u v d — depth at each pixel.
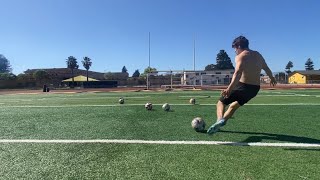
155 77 54.41
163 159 3.86
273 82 5.57
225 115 5.06
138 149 4.38
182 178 3.17
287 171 3.35
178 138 5.06
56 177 3.24
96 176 3.26
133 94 23.92
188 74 47.84
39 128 6.24
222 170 3.40
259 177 3.18
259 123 6.54
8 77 69.38
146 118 7.53
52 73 89.25
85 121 7.17
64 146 4.61
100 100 15.64
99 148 4.46
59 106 11.48
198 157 3.93
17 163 3.75
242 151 4.20
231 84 4.91
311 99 14.29
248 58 4.98
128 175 3.28
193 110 9.22
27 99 18.59
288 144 4.56
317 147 4.39
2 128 6.27
